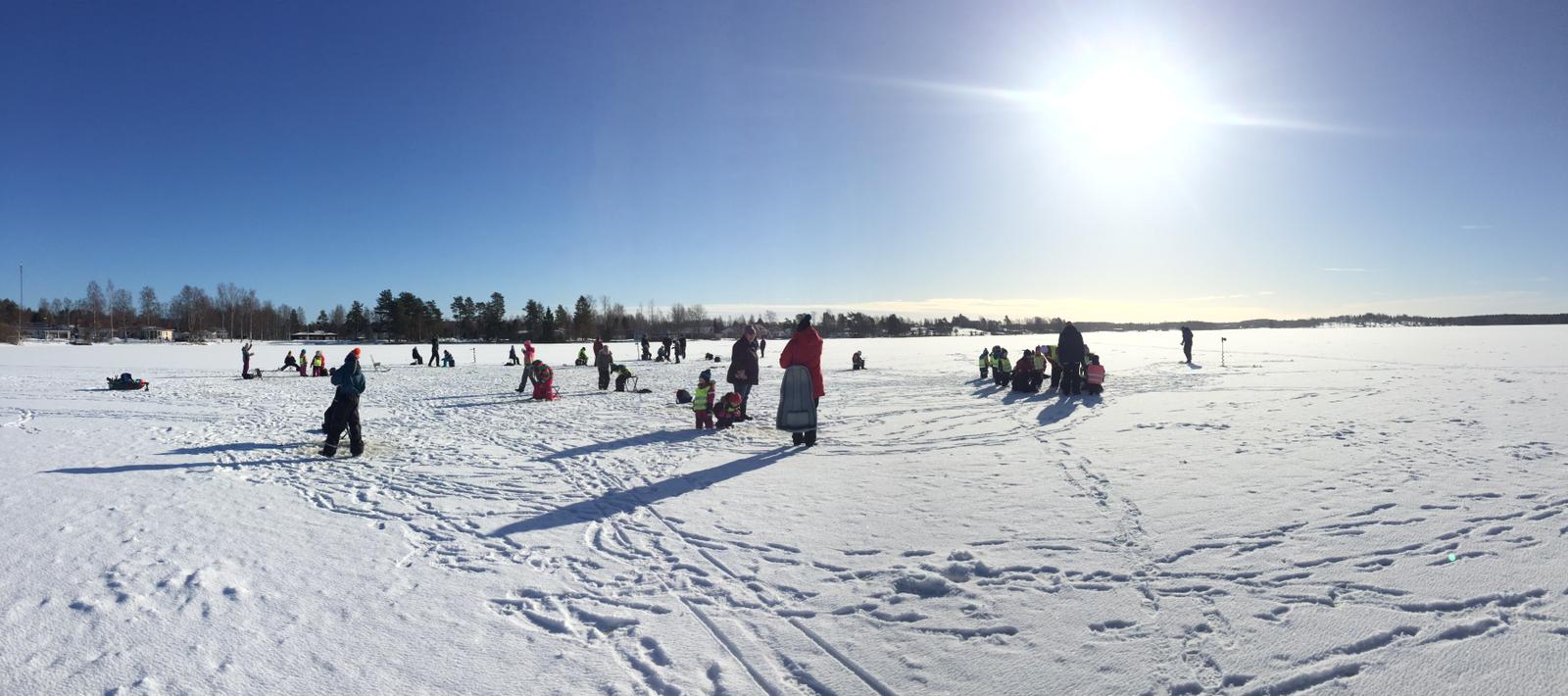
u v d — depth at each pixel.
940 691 3.06
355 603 4.05
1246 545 4.81
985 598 4.05
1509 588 3.93
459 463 8.49
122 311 128.88
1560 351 30.64
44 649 3.43
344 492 6.91
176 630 3.65
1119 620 3.71
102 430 11.31
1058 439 9.59
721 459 8.56
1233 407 12.90
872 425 11.31
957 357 38.75
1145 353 38.00
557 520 5.89
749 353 11.87
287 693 3.05
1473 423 10.05
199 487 7.07
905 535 5.25
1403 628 3.49
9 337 74.69
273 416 13.65
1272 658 3.25
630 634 3.67
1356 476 6.77
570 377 25.97
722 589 4.27
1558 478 6.45
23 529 5.45
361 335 121.00
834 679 3.18
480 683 3.15
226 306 132.00
